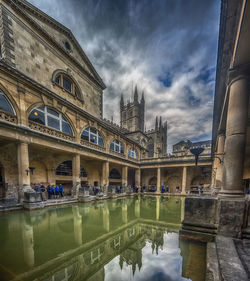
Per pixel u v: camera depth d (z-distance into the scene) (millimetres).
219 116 9320
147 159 28188
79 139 15570
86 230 6227
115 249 4754
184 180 23609
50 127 12617
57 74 15797
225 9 3928
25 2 13117
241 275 2229
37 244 4805
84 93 19469
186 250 4402
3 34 11055
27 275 3285
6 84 9898
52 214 8719
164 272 3469
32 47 13195
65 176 17219
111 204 12820
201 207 4922
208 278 2547
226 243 3564
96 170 21938
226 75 5785
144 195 22703
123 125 63781
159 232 6312
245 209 4059
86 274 3504
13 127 9875
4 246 4637
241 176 4543
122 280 3262
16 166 12352
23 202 9977
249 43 3828
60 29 16656
